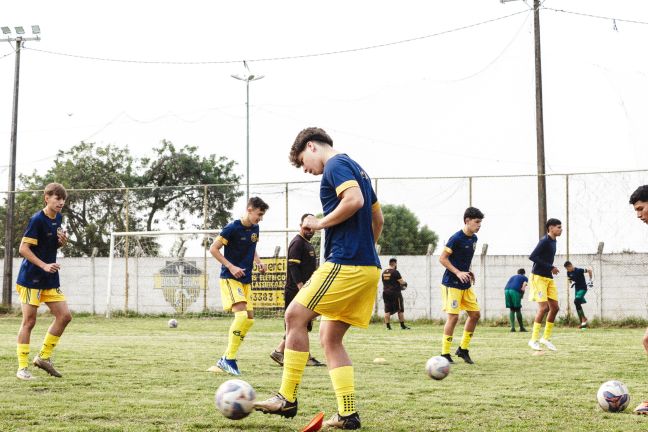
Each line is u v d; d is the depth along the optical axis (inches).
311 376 332.5
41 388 284.2
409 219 935.0
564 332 720.3
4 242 1184.8
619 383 239.6
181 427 205.8
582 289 791.7
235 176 1705.2
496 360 415.5
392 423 214.5
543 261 475.5
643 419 222.8
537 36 954.1
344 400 203.9
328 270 198.4
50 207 316.8
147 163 1651.1
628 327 815.7
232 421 215.3
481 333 704.4
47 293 316.8
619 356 439.2
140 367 358.9
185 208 1066.7
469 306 402.6
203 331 701.9
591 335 660.7
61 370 343.6
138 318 983.6
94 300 1035.9
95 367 357.7
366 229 201.6
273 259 940.0
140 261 1026.1
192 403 247.3
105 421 215.6
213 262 1006.4
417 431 202.8
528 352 470.3
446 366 311.6
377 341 569.6
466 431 203.3
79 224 1100.5
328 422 205.3
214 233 1015.0
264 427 207.0
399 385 301.3
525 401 258.7
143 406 241.0
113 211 1092.5
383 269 923.4
